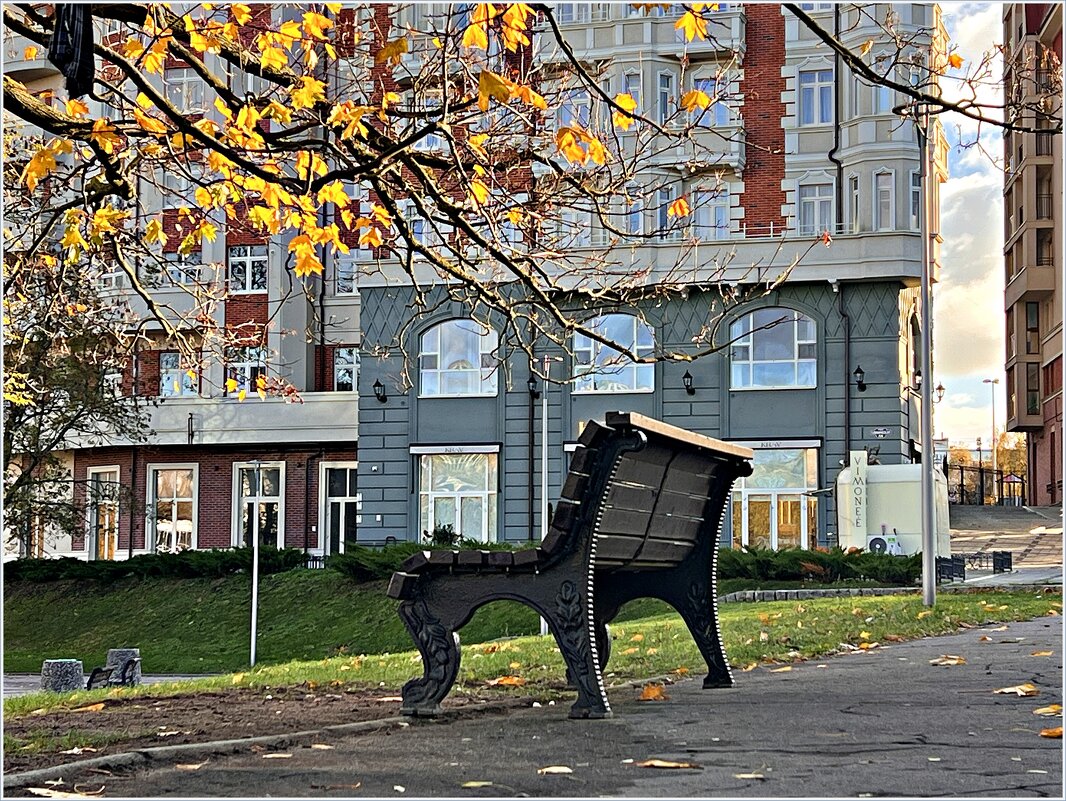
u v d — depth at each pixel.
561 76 10.70
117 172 10.43
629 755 5.31
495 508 39.66
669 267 37.12
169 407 45.09
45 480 37.44
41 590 35.22
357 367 45.53
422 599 6.75
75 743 6.07
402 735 6.02
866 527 32.25
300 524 45.06
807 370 37.53
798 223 39.34
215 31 9.27
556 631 6.53
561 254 10.92
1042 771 4.87
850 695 7.33
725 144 39.12
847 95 39.03
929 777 4.75
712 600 8.05
